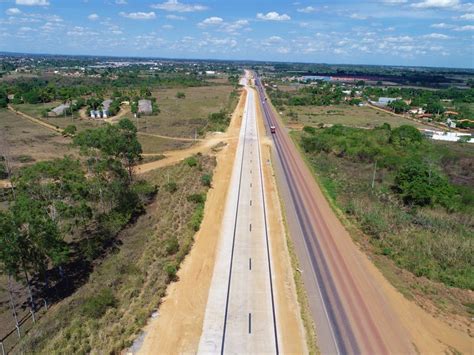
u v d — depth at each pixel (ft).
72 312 91.04
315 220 148.25
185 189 172.45
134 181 184.03
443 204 162.91
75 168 156.15
